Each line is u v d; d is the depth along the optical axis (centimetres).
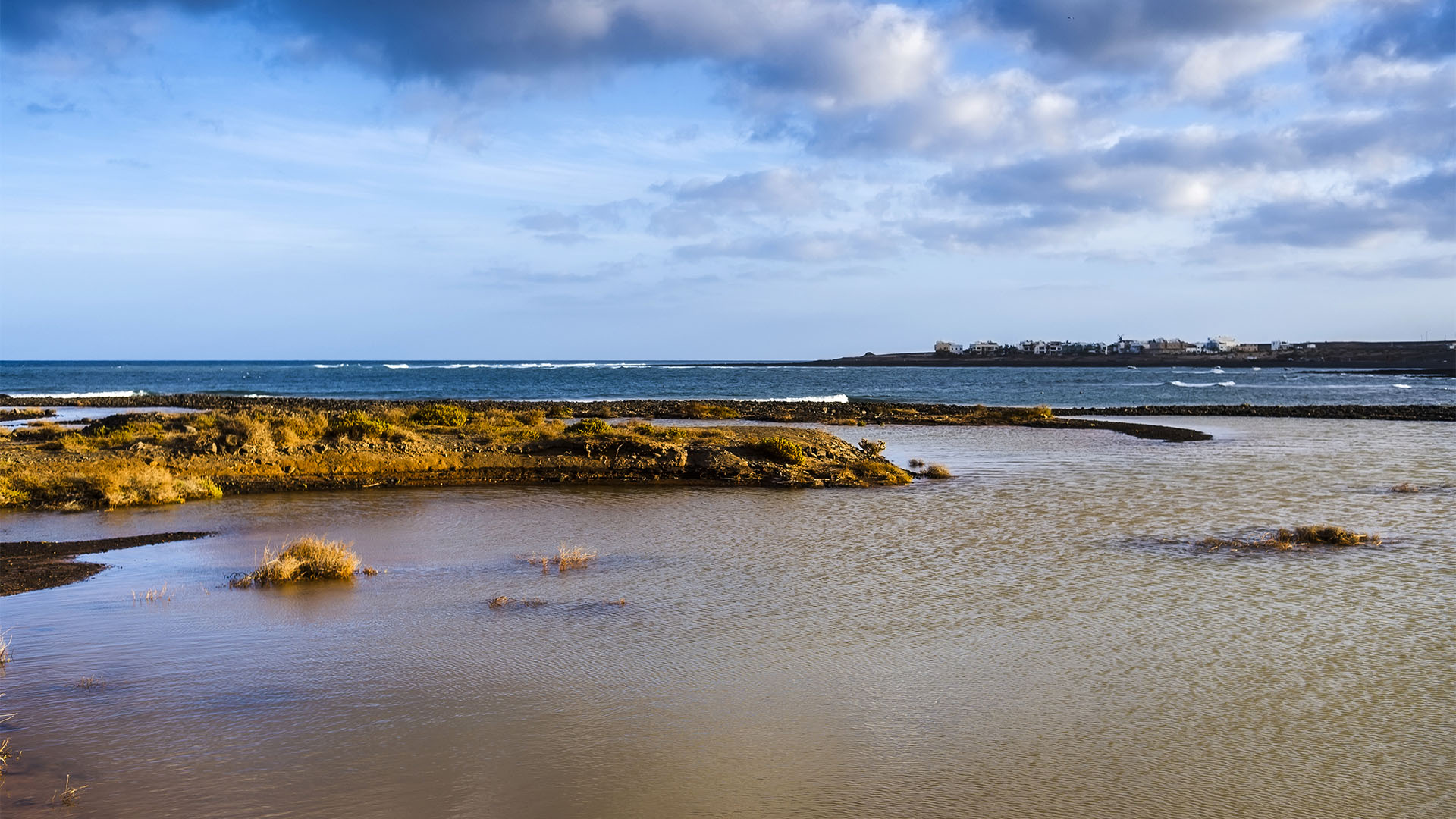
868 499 2570
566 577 1592
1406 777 827
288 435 3178
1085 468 3388
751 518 2238
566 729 922
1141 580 1575
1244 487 2838
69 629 1245
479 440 3388
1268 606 1400
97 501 2405
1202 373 19675
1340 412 6788
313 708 972
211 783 799
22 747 870
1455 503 2495
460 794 783
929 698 1013
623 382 13725
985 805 773
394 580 1564
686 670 1101
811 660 1140
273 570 1539
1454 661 1138
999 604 1413
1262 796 790
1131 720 952
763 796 785
